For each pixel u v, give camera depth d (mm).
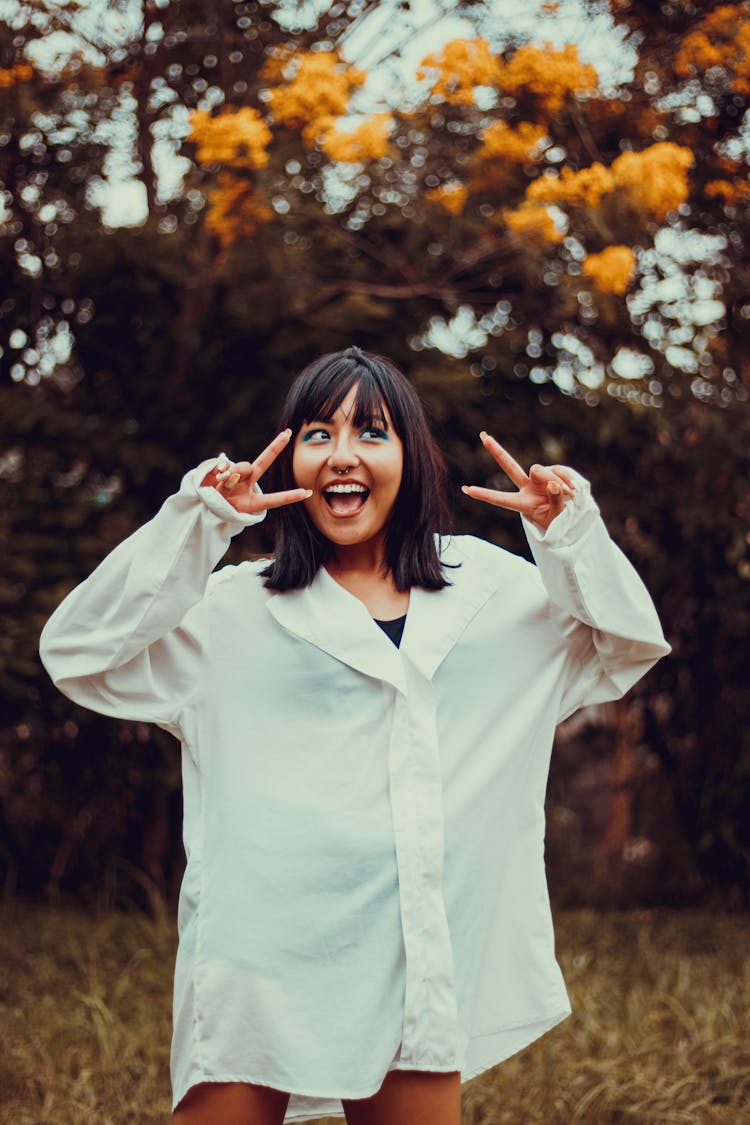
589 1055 3672
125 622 1922
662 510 5957
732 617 6004
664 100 5125
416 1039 1870
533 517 2020
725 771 6234
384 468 2023
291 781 1947
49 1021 3982
